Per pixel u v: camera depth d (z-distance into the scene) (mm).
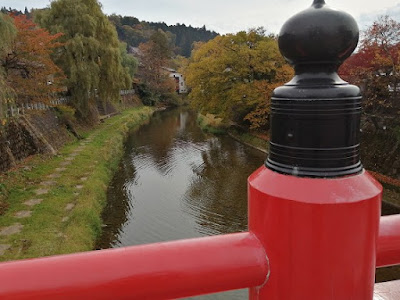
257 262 757
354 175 734
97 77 19000
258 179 789
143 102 43656
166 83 47438
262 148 18891
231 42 19703
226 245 779
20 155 13195
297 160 731
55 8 18500
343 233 678
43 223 8500
